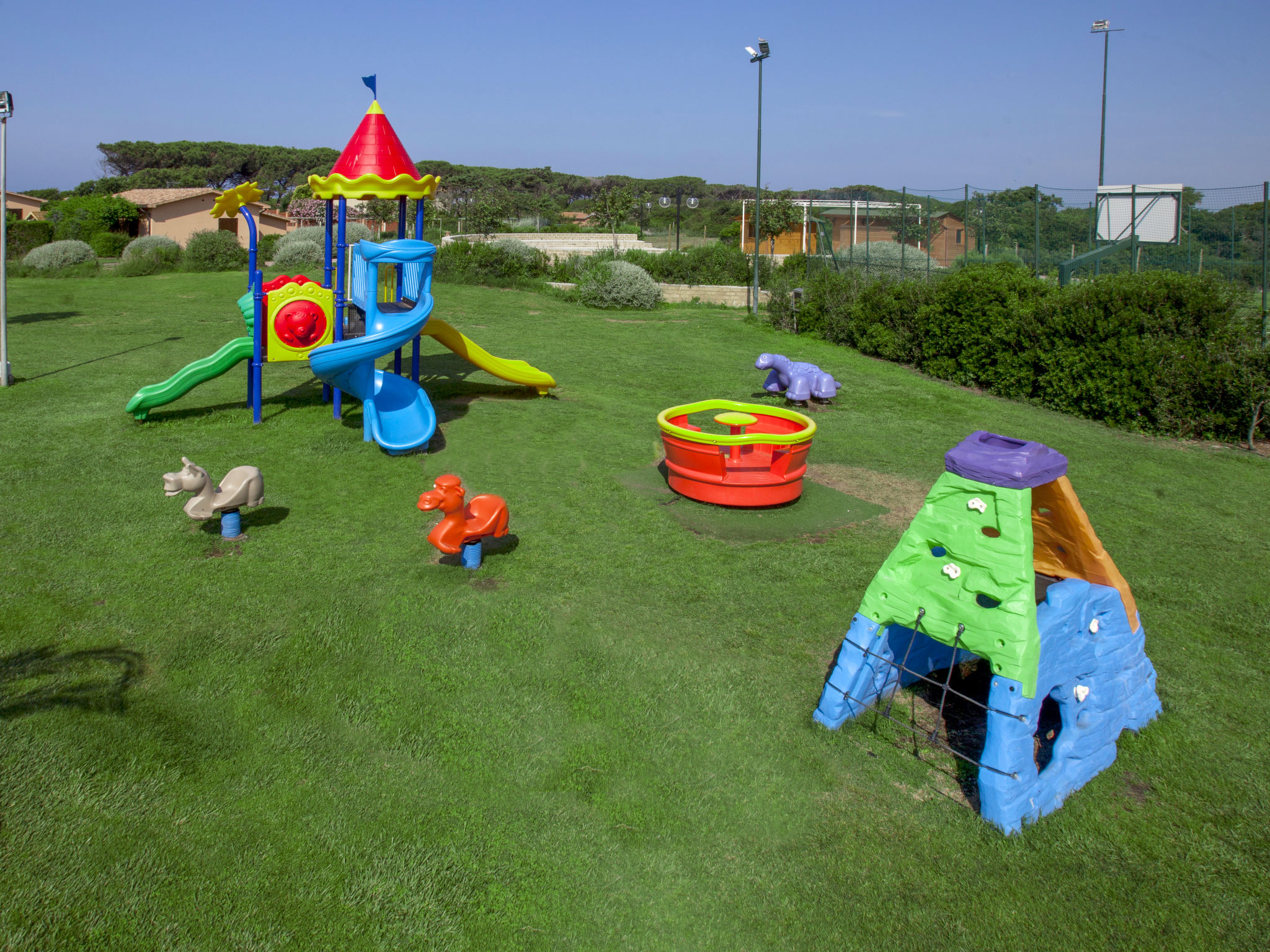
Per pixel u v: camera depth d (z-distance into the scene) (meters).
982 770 4.10
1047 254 19.39
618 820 4.04
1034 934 3.48
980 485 4.18
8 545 6.87
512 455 10.09
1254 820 4.22
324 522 7.66
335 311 10.91
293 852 3.75
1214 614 6.61
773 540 7.68
